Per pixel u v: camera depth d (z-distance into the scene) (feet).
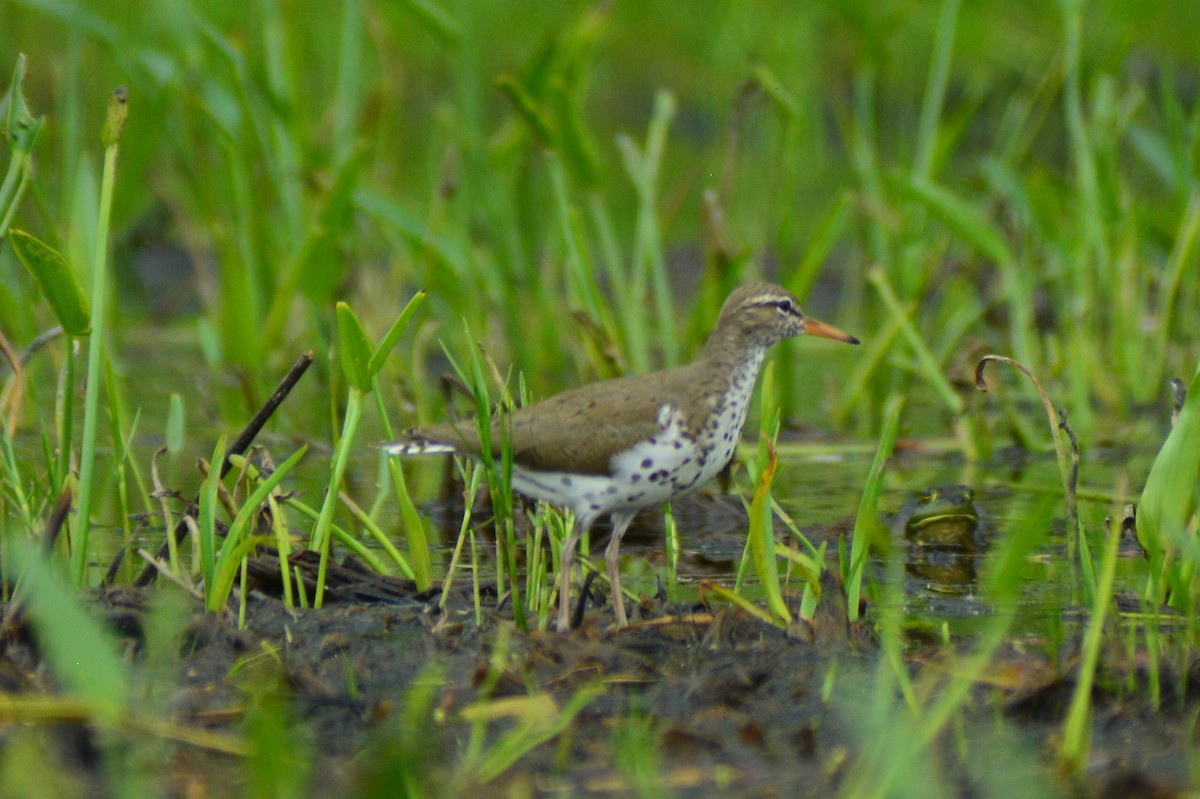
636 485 26.50
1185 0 78.89
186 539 32.83
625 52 90.48
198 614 25.81
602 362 41.27
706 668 24.52
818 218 71.97
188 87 51.65
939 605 28.58
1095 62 59.36
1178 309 50.96
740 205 70.79
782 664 24.75
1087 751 21.57
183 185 64.90
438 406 45.75
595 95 87.92
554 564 29.09
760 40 77.20
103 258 25.93
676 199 52.60
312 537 30.09
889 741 21.61
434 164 60.54
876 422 47.06
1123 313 49.24
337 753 21.53
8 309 48.19
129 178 51.70
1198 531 25.89
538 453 26.45
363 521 29.84
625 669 24.58
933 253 53.11
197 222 63.57
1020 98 75.36
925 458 42.78
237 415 46.65
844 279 68.23
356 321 25.86
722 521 35.99
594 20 46.65
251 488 30.60
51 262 24.27
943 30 50.06
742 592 29.40
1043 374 50.80
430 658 25.16
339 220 43.47
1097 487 38.68
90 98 70.44
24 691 23.17
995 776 20.79
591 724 22.59
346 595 28.25
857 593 26.68
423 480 39.50
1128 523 27.48
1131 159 69.05
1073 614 27.68
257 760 19.45
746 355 28.27
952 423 46.70
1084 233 48.96
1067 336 49.85
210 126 53.72
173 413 29.71
